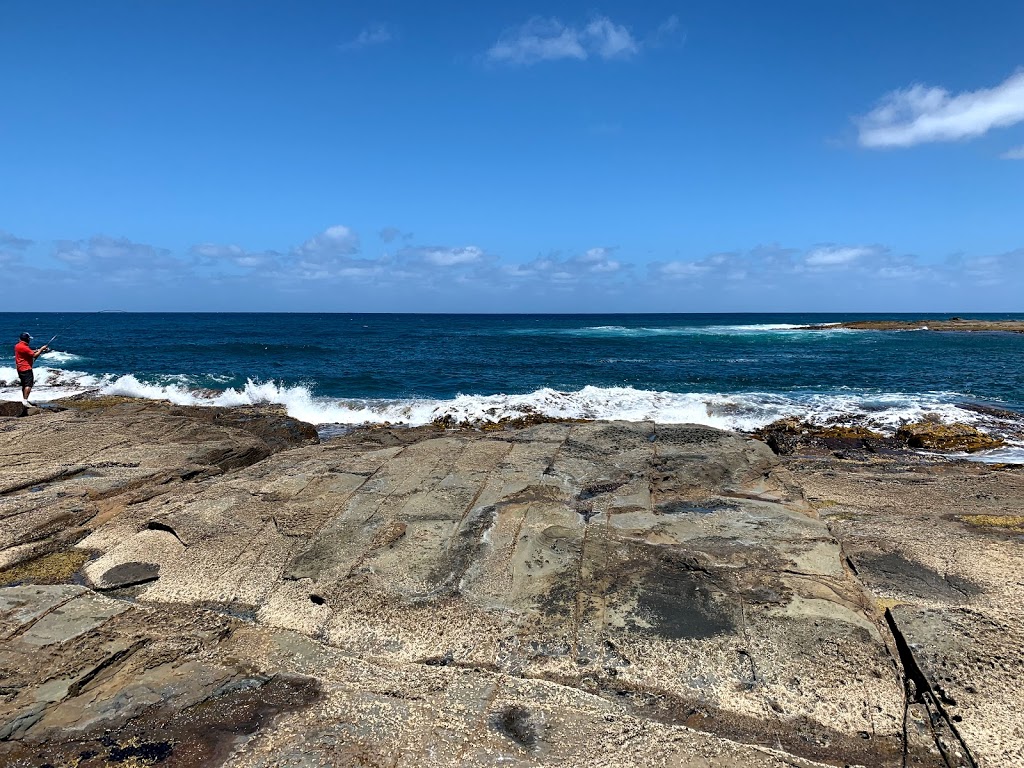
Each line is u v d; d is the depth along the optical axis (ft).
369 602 16.19
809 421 46.75
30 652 13.82
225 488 22.27
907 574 16.81
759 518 19.90
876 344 125.70
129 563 18.28
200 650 14.43
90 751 11.37
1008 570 16.84
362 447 28.14
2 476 23.89
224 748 11.49
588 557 17.47
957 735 11.78
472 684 13.46
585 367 88.89
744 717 12.67
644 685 13.48
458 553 17.78
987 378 72.54
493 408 52.16
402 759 11.25
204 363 91.09
